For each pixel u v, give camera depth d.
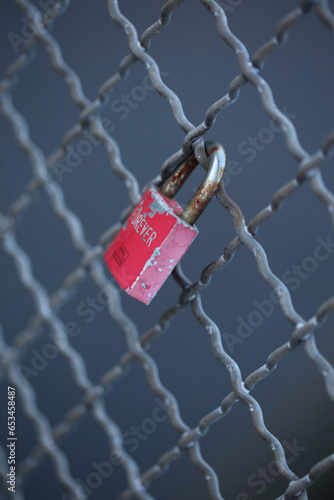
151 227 0.87
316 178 0.73
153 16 2.79
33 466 1.22
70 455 2.85
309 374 2.51
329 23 0.70
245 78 0.80
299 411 2.46
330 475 1.96
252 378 0.87
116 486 2.79
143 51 0.94
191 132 0.87
